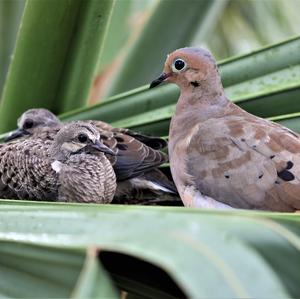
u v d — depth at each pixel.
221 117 9.56
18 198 10.66
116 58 11.66
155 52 11.53
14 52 10.33
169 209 5.08
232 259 4.04
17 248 5.03
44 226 5.21
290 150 8.53
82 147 10.38
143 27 11.51
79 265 4.57
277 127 8.94
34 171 10.42
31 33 10.08
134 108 10.40
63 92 10.82
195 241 4.12
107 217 4.88
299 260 4.43
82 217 5.02
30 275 4.91
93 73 10.55
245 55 9.54
